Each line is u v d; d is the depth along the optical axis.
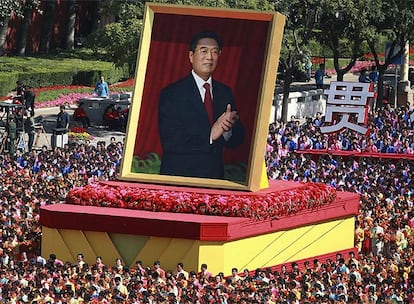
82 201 78.19
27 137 116.12
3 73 137.12
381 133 109.69
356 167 97.00
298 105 135.00
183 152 80.88
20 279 67.44
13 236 76.94
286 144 107.62
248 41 80.38
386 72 167.25
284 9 126.06
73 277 68.75
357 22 131.75
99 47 131.12
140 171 81.44
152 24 81.75
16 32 163.12
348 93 112.25
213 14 80.81
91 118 126.44
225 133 80.38
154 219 74.44
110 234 75.81
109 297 65.69
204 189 79.94
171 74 81.31
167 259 74.81
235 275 71.50
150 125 81.50
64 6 171.25
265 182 81.38
